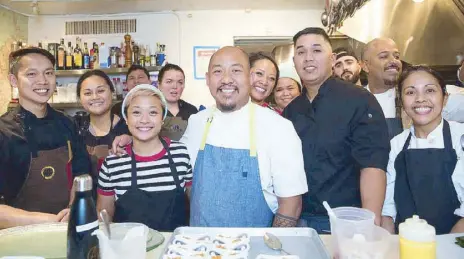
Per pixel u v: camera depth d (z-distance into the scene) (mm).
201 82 4141
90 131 2426
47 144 1708
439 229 1486
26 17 4113
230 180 1445
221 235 1116
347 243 932
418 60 3092
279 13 4094
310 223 1643
